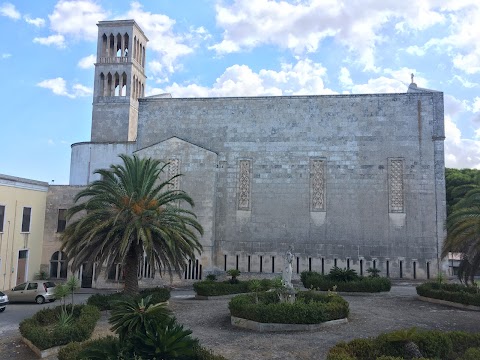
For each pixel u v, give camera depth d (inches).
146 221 1020.5
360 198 1657.2
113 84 2277.3
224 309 1031.0
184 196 1128.8
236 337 738.2
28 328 784.3
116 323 561.6
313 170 1706.4
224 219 1726.1
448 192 2209.6
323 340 699.4
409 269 1593.3
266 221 1702.8
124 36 2298.2
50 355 716.7
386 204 1636.3
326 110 1727.4
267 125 1759.4
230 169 1755.7
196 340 538.9
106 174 1075.3
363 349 549.3
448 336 597.3
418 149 1644.9
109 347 499.2
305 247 1663.4
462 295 994.7
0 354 749.3
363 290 1220.5
